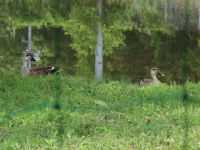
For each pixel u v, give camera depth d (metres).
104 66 30.12
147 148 12.91
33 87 20.66
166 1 39.84
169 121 15.88
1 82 21.11
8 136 14.19
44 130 14.67
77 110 17.33
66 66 30.28
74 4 42.56
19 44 34.69
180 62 28.92
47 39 36.22
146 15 40.38
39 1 42.88
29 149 12.85
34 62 29.86
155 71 25.02
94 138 13.98
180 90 20.09
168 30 36.47
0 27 39.41
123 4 42.41
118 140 13.59
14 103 18.12
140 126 15.23
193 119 15.84
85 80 23.30
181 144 12.86
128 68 29.70
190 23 36.16
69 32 36.44
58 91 18.00
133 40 36.16
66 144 13.23
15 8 43.12
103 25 38.22
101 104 17.97
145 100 18.86
